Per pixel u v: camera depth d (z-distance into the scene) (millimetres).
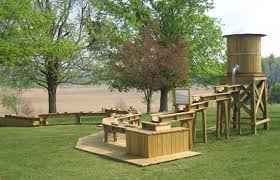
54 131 18750
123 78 30938
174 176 9445
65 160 11578
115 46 31250
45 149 13477
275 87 60469
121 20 33094
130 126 13016
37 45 24359
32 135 17406
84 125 21562
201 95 13312
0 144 15078
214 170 9828
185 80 33344
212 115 21891
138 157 11367
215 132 15633
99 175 9797
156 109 47438
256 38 15273
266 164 10188
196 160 11000
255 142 13227
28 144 14734
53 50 25297
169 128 11758
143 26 32688
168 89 33688
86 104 59812
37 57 28531
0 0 20797
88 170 10320
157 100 59469
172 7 33344
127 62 29266
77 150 13078
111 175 9750
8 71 28578
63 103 64438
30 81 30859
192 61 34219
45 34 26766
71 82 31734
